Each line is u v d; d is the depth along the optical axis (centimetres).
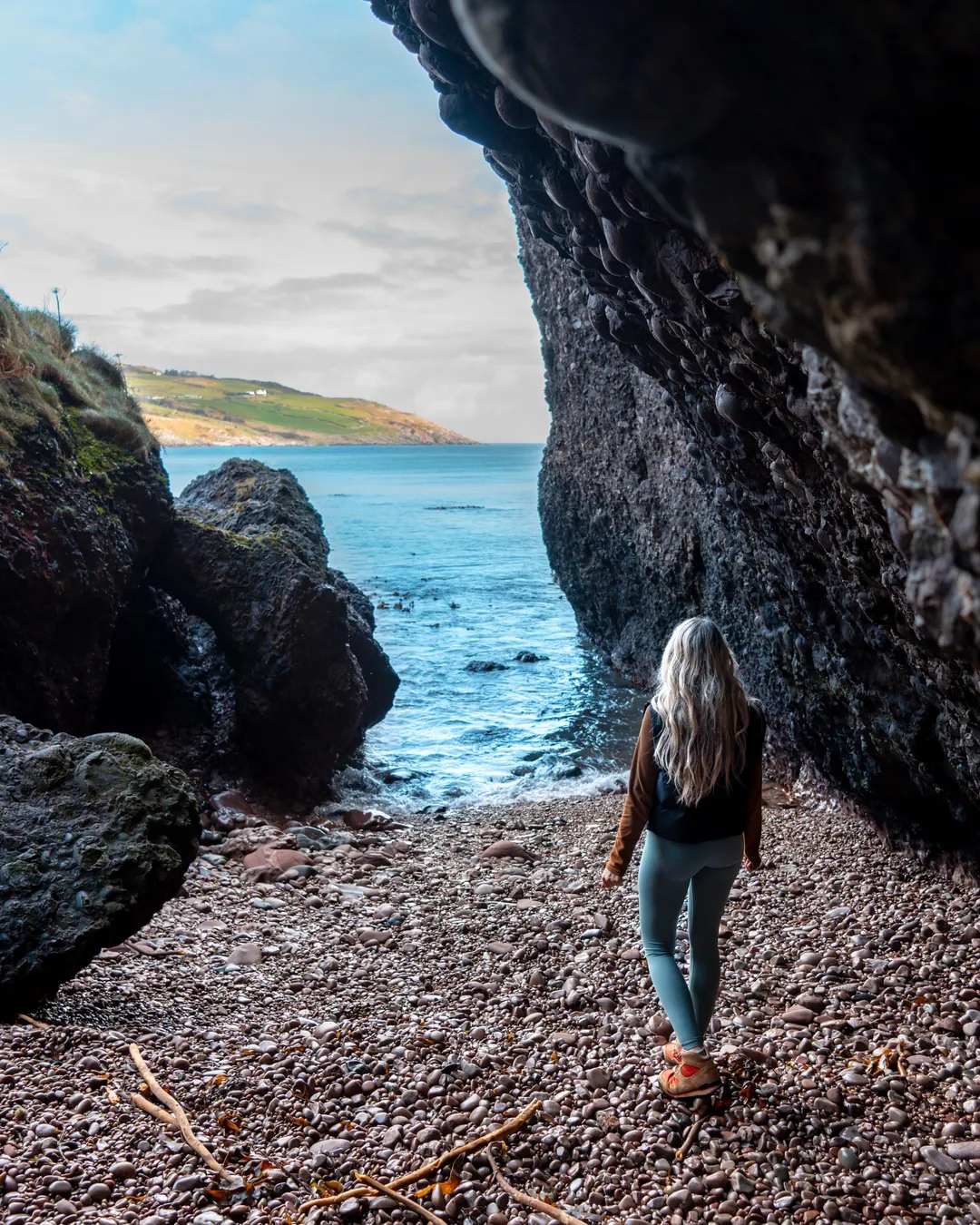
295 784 845
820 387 129
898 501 116
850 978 441
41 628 636
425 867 674
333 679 836
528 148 297
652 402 1109
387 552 3400
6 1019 371
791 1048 375
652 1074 359
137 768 425
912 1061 359
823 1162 304
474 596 2294
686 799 323
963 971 433
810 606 513
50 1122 311
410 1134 324
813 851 629
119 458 779
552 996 443
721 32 78
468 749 1080
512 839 739
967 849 541
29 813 407
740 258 99
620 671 1417
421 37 279
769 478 399
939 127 78
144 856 394
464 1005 436
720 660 320
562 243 360
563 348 1407
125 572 739
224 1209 280
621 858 346
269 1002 442
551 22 80
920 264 83
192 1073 359
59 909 377
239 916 562
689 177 92
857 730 581
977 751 419
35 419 685
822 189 85
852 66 77
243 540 862
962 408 90
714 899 341
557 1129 325
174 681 866
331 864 671
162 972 462
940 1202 283
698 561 1056
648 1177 299
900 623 356
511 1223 279
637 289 331
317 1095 349
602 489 1351
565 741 1100
